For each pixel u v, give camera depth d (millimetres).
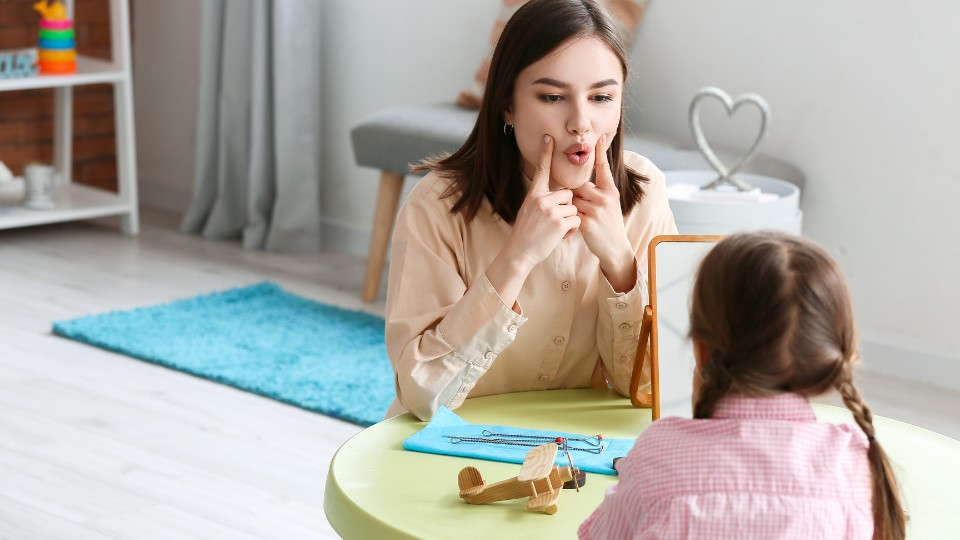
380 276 3770
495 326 1409
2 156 4641
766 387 984
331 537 2242
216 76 4348
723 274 997
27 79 4141
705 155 2832
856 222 3246
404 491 1230
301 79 4168
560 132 1416
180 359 3111
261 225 4324
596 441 1379
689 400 1412
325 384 2977
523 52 1405
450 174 1538
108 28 4871
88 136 4887
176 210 4852
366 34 4188
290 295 3730
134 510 2311
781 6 3285
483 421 1458
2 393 2865
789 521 962
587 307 1558
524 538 1127
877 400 3025
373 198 4266
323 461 2582
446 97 4023
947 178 3078
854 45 3174
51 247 4223
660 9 3514
